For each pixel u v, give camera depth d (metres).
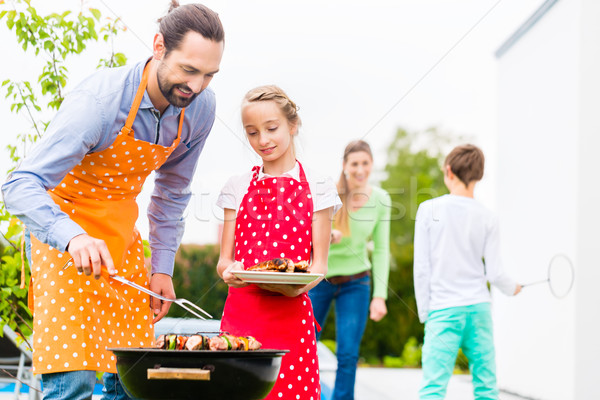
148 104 1.85
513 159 5.31
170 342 1.58
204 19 1.79
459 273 2.96
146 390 1.48
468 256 2.97
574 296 4.09
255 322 2.03
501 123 5.64
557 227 4.41
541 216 4.70
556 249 4.42
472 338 2.98
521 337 4.92
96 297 1.82
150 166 1.94
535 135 4.86
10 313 2.73
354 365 3.12
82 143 1.75
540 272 4.63
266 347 2.00
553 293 4.15
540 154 4.77
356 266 3.15
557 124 4.49
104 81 1.82
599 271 4.02
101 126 1.79
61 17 2.62
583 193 4.12
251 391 1.51
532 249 4.82
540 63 4.78
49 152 1.72
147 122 1.88
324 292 3.15
